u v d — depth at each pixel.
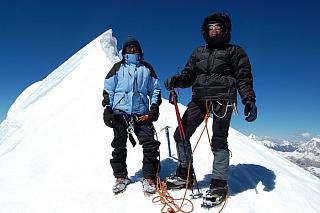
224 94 4.42
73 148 6.52
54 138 7.06
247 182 5.21
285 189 5.26
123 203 4.56
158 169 5.10
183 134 4.65
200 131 7.48
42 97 9.67
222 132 4.45
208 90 4.47
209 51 4.58
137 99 4.91
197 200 4.50
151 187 4.69
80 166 5.87
